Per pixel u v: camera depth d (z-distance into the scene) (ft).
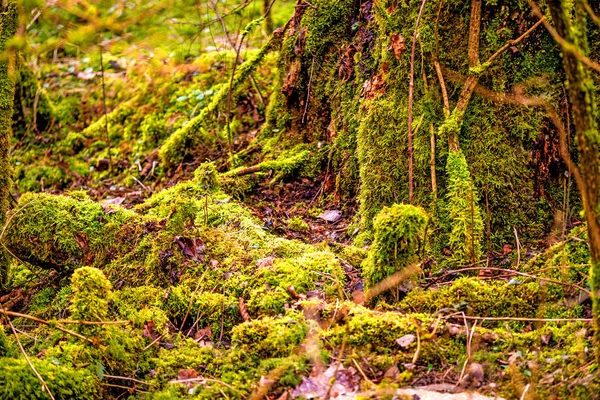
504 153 13.69
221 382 10.35
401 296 11.91
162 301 12.92
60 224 14.28
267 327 11.04
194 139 19.70
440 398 9.13
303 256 13.37
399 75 14.30
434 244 13.56
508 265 13.00
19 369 9.77
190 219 14.08
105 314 11.33
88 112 23.67
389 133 14.40
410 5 14.12
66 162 21.67
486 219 13.61
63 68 26.14
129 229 14.30
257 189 17.26
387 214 11.84
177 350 11.56
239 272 13.07
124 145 21.61
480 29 13.58
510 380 9.51
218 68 22.45
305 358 10.30
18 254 14.40
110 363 10.93
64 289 14.08
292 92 17.98
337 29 16.92
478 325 11.04
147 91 22.70
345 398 9.50
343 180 16.28
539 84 13.48
